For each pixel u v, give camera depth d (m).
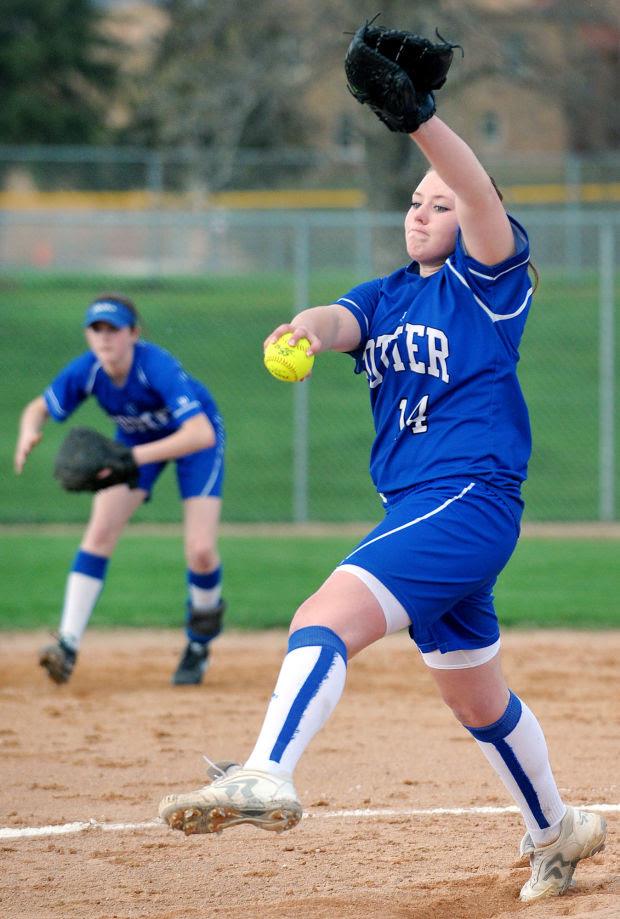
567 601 33.28
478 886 12.51
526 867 13.08
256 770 9.61
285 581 35.84
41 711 22.45
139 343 24.22
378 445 11.77
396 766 18.59
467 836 14.68
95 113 124.94
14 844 14.59
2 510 50.09
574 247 78.44
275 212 86.81
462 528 10.73
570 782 17.34
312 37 82.69
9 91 124.56
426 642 11.45
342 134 104.75
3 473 55.47
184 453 22.75
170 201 88.44
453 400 11.21
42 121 121.25
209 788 9.53
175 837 14.82
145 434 24.88
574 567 38.09
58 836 14.91
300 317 11.20
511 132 111.50
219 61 89.38
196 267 83.94
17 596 34.03
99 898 12.44
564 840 12.05
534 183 85.19
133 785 17.48
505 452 11.17
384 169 83.88
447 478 11.03
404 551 10.57
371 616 10.38
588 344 70.81
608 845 13.95
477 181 10.57
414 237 11.66
